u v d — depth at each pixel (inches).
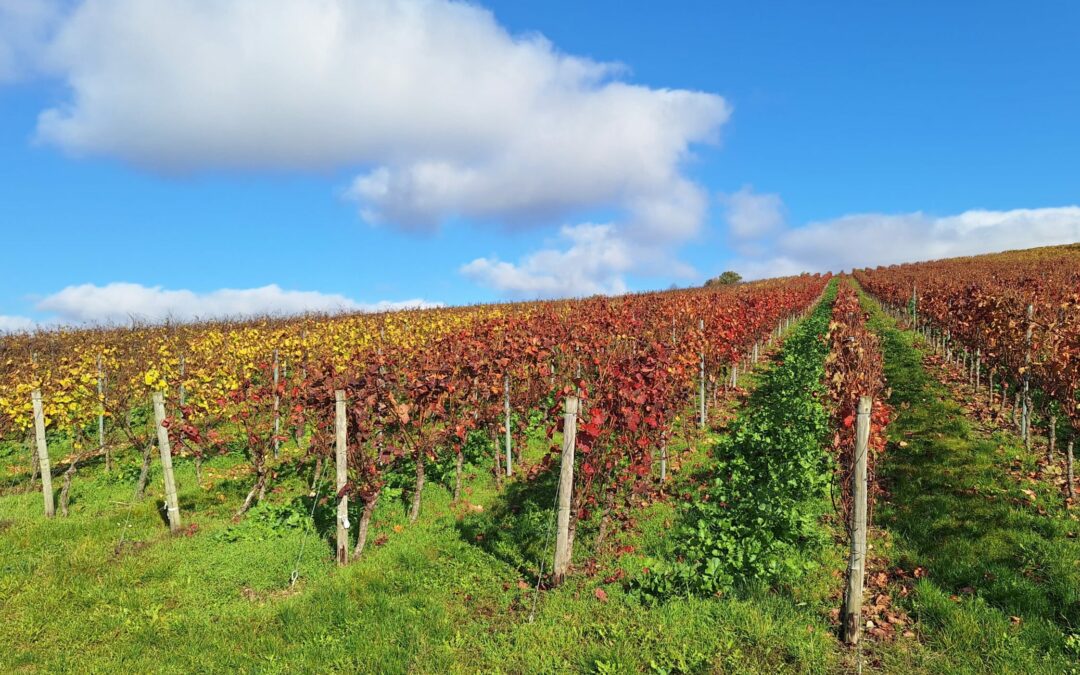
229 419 522.6
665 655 205.3
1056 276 1233.4
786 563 249.3
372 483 299.0
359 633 224.7
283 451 462.0
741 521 294.7
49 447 522.3
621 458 311.6
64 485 367.9
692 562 265.7
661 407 332.2
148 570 282.0
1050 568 241.4
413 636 221.3
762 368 770.8
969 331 538.3
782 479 348.2
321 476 401.4
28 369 595.5
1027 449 377.1
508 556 286.7
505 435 420.2
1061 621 213.5
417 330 758.5
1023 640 203.8
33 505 381.1
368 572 272.5
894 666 197.6
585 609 236.7
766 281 2561.5
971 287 587.5
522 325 574.2
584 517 289.9
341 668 204.7
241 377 579.8
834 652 206.2
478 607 244.7
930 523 290.4
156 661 213.3
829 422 415.8
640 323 618.8
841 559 267.3
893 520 301.4
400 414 321.7
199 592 262.1
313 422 397.4
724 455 414.0
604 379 324.8
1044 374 346.9
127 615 243.9
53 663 213.3
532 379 449.4
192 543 311.7
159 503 374.0
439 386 337.1
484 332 532.1
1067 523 275.3
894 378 603.5
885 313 1332.4
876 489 341.1
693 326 573.6
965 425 429.1
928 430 427.2
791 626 217.5
